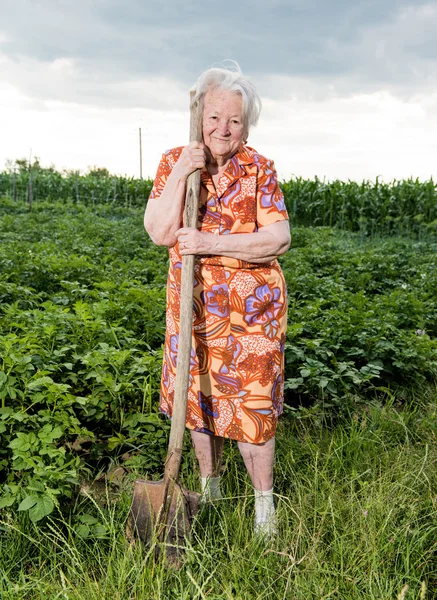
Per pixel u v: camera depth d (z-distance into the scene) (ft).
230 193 8.16
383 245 42.29
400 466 10.05
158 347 16.31
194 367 8.64
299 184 63.26
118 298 18.44
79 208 68.59
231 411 8.59
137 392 12.54
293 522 8.57
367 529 8.26
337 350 16.16
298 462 10.77
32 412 11.55
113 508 8.86
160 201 8.13
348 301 21.84
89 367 12.35
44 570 7.82
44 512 7.84
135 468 10.48
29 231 40.27
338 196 60.29
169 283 8.77
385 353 15.62
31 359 11.75
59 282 21.63
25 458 8.57
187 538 7.95
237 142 7.95
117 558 7.77
